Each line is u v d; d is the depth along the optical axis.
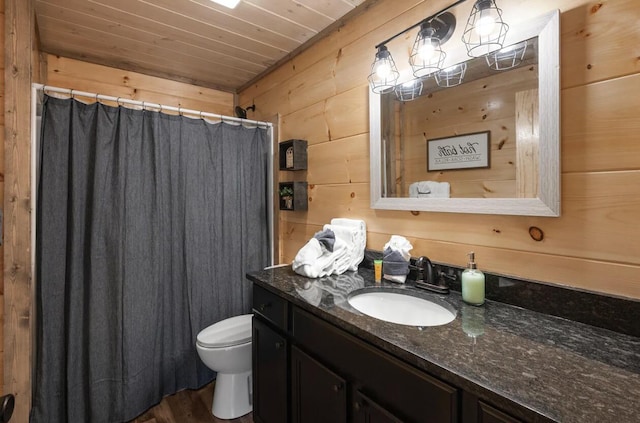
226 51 2.16
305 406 1.22
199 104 2.67
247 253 2.27
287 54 2.21
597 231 0.95
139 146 1.82
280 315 1.34
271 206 2.38
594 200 0.95
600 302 0.93
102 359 1.69
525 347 0.83
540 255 1.07
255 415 1.56
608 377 0.69
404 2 1.47
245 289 2.25
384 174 1.55
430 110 1.37
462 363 0.75
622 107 0.90
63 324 1.61
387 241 1.57
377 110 1.56
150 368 1.83
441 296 1.23
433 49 1.25
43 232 1.54
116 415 1.71
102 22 1.79
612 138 0.92
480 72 1.21
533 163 1.07
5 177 1.28
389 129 1.52
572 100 0.98
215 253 2.12
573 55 0.98
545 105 1.02
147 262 1.83
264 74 2.48
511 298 1.12
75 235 1.63
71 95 1.64
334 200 1.87
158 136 1.87
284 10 1.70
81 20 1.77
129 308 1.74
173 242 1.96
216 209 2.13
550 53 1.01
